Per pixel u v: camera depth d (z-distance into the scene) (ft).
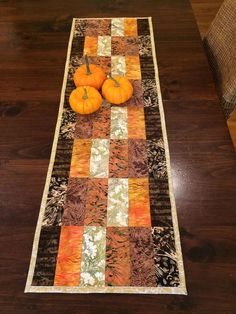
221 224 2.09
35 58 3.30
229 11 3.39
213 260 1.93
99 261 1.94
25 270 1.91
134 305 1.78
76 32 3.60
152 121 2.69
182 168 2.38
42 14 3.90
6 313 1.77
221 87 3.34
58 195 2.24
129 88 2.72
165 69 3.15
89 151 2.49
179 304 1.78
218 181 2.30
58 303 1.80
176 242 2.01
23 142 2.58
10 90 2.98
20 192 2.27
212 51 3.66
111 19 3.77
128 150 2.49
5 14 3.92
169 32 3.58
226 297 1.79
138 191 2.25
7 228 2.09
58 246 2.00
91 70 2.77
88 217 2.13
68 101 2.86
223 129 2.63
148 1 4.05
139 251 1.98
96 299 1.81
